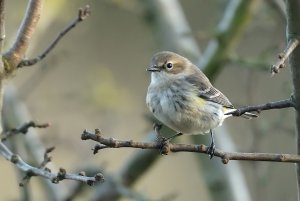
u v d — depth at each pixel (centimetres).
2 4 690
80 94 1460
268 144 1656
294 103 711
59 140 1366
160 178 1870
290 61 708
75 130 1533
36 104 1530
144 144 670
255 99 1652
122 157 1820
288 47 664
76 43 1823
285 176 1611
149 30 1596
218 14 1502
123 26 1878
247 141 1538
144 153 1333
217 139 1441
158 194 1839
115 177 1310
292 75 709
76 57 1812
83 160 1357
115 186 1280
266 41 1869
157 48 1530
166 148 678
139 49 1872
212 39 1357
